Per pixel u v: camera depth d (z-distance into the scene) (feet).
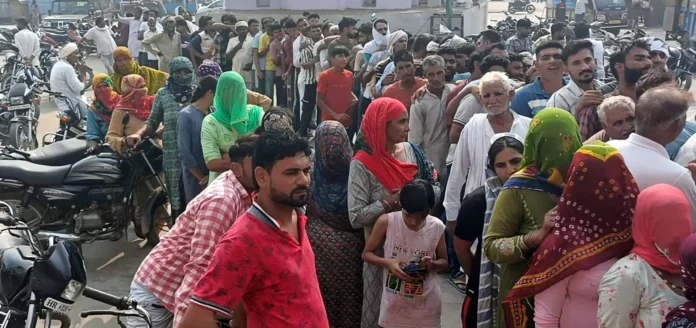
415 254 11.94
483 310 10.72
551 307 9.07
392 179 12.31
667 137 9.59
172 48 39.34
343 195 12.55
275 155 7.99
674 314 7.46
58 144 20.07
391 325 12.08
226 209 9.91
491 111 14.03
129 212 19.24
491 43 27.32
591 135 13.99
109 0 86.28
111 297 10.71
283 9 67.21
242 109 15.14
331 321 13.01
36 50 44.39
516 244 9.41
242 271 7.89
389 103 12.28
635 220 8.25
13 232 12.24
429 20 63.31
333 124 12.75
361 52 30.45
